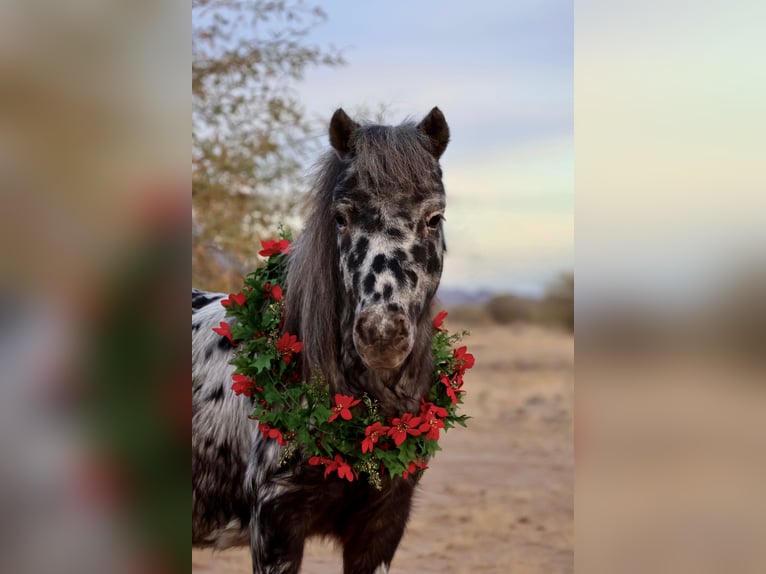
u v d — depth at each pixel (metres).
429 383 3.07
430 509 7.30
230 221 7.82
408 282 2.64
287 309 3.08
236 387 2.96
